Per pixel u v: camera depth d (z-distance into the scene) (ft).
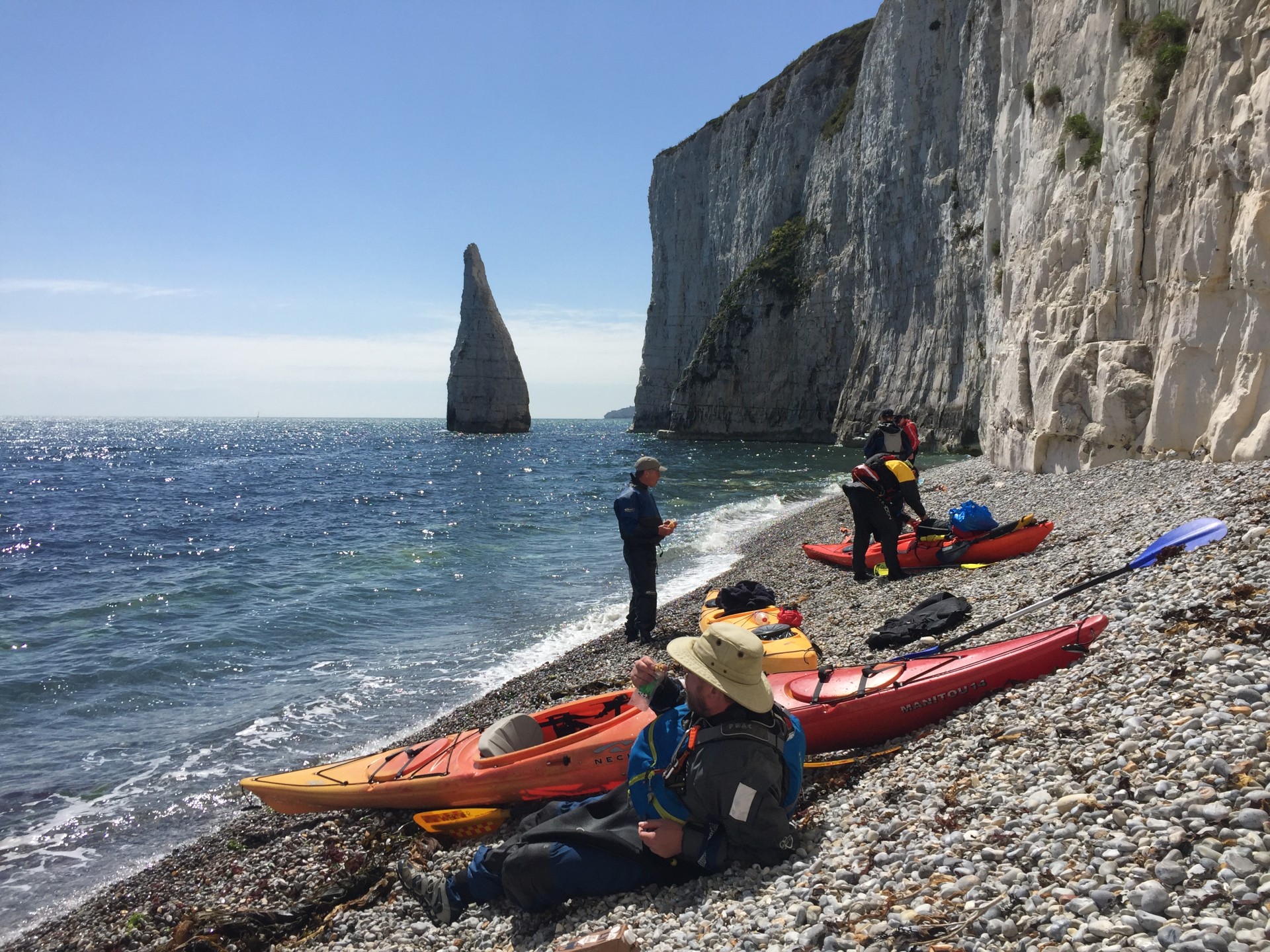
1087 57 47.26
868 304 180.14
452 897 13.21
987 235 75.87
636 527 29.32
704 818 11.05
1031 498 38.81
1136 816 8.86
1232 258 31.09
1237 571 15.40
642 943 10.02
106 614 46.55
